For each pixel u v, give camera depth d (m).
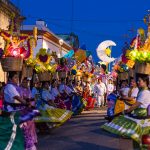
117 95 14.78
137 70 8.76
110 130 8.77
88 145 11.96
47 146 11.66
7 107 8.80
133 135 8.46
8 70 8.99
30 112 9.40
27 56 11.31
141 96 8.47
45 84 14.51
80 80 31.38
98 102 31.58
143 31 11.18
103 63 33.62
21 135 8.45
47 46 40.31
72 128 16.09
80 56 28.36
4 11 26.66
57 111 14.29
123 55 15.12
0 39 24.72
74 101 21.80
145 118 8.50
